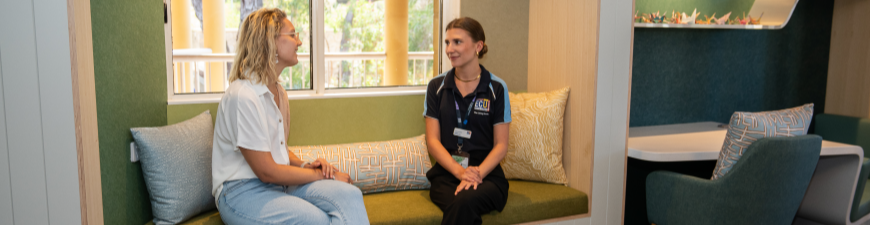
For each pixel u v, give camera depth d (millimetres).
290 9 2828
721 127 3662
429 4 3205
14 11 1632
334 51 2986
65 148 1708
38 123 1689
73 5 1646
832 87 4129
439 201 2430
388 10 3094
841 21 4031
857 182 2730
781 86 4297
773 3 3586
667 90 3797
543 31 3135
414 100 3080
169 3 2545
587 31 2736
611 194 2875
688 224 2602
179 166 2117
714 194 2463
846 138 3771
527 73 3369
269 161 1947
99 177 1820
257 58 2006
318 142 2844
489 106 2559
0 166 1695
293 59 2158
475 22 2549
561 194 2727
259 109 1949
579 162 2865
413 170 2744
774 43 4195
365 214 2020
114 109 1977
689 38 3818
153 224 2158
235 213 1957
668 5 3641
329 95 2836
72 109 1691
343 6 2965
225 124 1979
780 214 2494
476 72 2604
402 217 2318
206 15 2672
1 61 1648
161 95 2463
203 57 2689
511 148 2875
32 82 1669
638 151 2805
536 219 2623
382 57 3121
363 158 2678
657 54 3707
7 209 1717
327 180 2092
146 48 2289
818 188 2883
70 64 1672
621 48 2771
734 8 3879
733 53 4027
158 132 2111
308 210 1920
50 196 1729
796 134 2461
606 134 2793
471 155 2584
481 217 2416
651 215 2855
